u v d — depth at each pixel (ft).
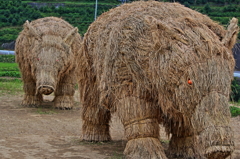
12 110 37.99
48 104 43.60
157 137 18.67
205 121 14.87
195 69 15.44
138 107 18.08
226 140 14.43
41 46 35.76
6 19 148.46
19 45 40.01
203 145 14.71
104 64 19.30
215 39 16.29
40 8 151.12
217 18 95.76
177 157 20.80
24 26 38.70
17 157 20.18
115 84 18.63
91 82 23.09
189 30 16.52
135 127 18.30
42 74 34.35
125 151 18.76
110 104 20.47
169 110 17.10
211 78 15.23
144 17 18.52
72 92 40.63
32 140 24.81
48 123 31.55
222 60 15.65
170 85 16.16
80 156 20.81
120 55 18.33
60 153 21.43
